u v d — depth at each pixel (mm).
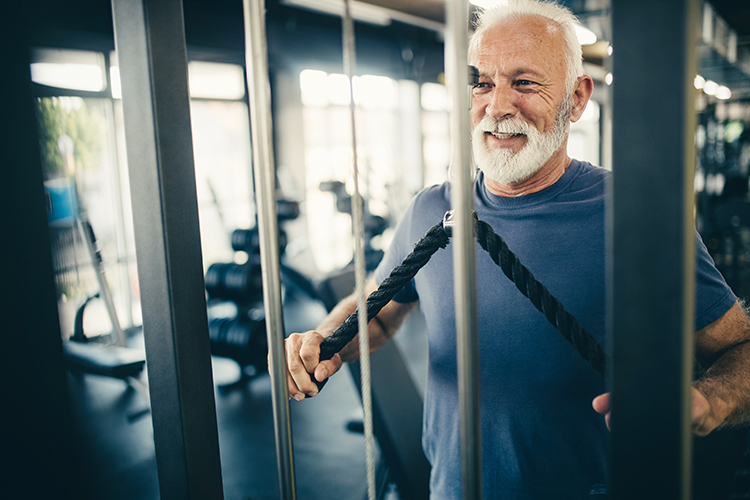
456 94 461
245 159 7059
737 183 6762
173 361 713
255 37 572
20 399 1991
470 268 479
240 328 4230
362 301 601
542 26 1074
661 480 483
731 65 4484
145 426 3547
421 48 8609
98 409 3807
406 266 735
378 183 8516
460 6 451
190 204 715
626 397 492
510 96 1078
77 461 3061
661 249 461
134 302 5672
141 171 688
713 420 682
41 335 2062
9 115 1992
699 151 6164
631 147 464
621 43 457
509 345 1101
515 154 1098
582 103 1200
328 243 8633
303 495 2689
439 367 1220
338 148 8539
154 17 657
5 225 1963
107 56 5176
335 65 7461
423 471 2365
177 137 694
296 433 3375
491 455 1147
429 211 1253
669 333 465
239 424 3545
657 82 446
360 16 6859
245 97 6914
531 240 1118
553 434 1084
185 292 717
